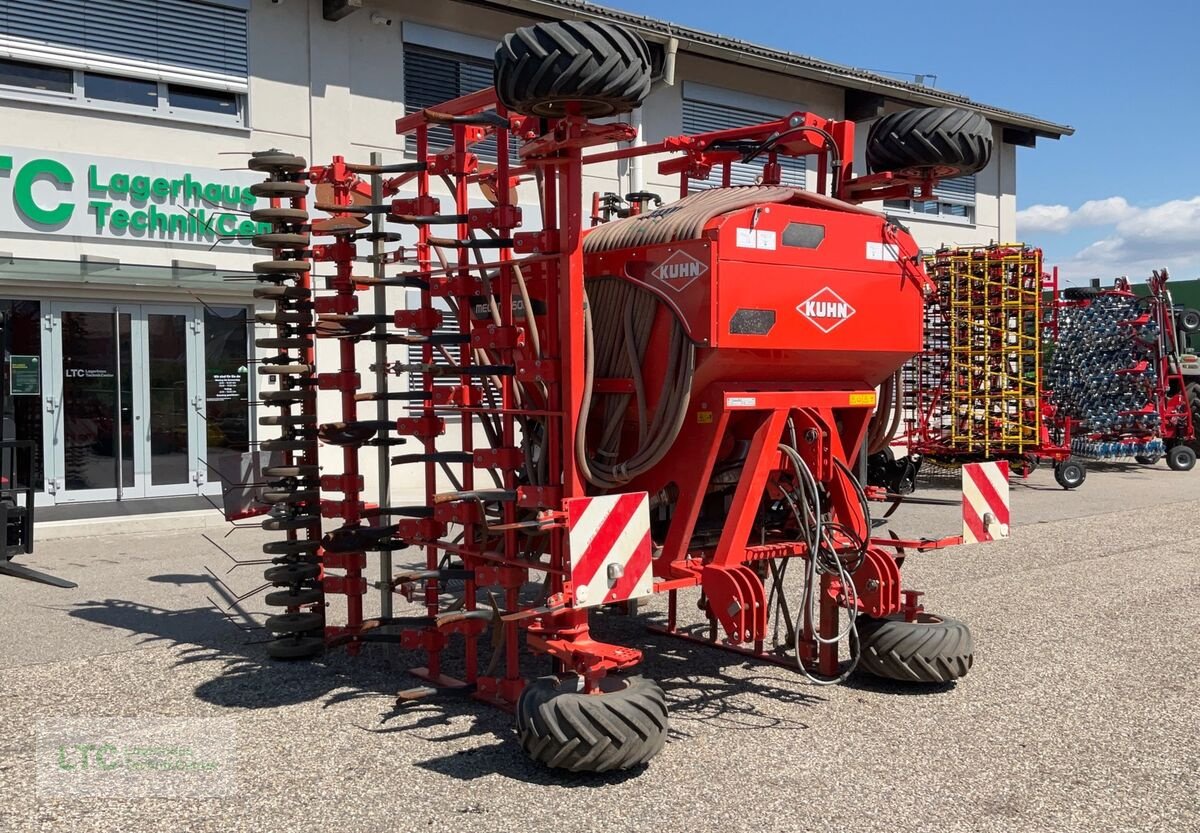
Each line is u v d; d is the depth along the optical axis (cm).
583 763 406
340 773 425
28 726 482
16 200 1078
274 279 603
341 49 1278
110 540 1014
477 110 551
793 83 1742
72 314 1152
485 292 503
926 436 1520
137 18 1144
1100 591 798
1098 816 387
